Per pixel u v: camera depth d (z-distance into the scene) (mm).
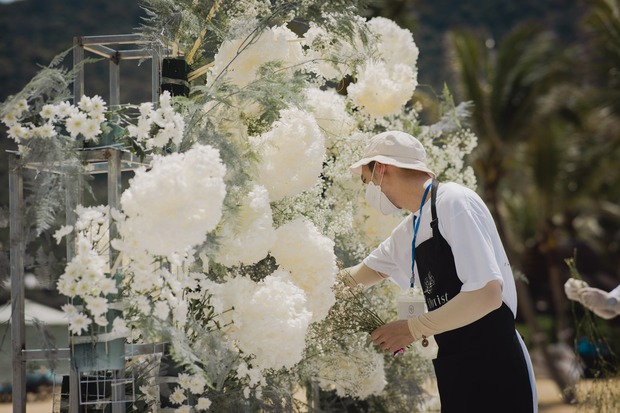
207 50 2947
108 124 2338
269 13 2787
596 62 16266
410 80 3438
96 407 2395
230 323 2326
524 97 17438
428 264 2598
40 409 7352
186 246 2107
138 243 2109
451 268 2521
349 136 3326
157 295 2281
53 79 2230
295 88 2666
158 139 2270
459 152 3758
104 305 2111
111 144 2316
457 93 17141
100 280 2113
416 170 2672
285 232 2584
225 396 2498
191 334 2361
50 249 2186
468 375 2520
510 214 23484
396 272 2965
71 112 2209
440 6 53000
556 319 22219
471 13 52281
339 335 2902
